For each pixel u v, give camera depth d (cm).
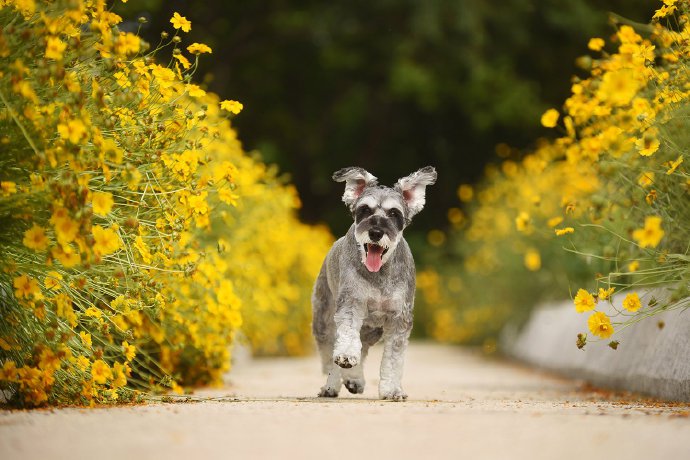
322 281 1362
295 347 2992
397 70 4456
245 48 4697
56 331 1047
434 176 1313
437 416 935
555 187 2627
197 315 1352
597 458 718
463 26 4306
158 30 3878
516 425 871
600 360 1688
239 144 1912
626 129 1211
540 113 4491
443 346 3894
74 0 951
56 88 990
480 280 3247
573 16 4419
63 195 923
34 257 1035
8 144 968
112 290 1144
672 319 1366
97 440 775
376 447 755
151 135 1114
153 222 1137
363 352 1336
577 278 2305
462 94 4569
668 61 1316
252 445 757
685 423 891
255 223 1956
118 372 1092
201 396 1310
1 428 836
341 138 5128
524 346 2639
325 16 4566
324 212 5022
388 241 1202
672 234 1280
